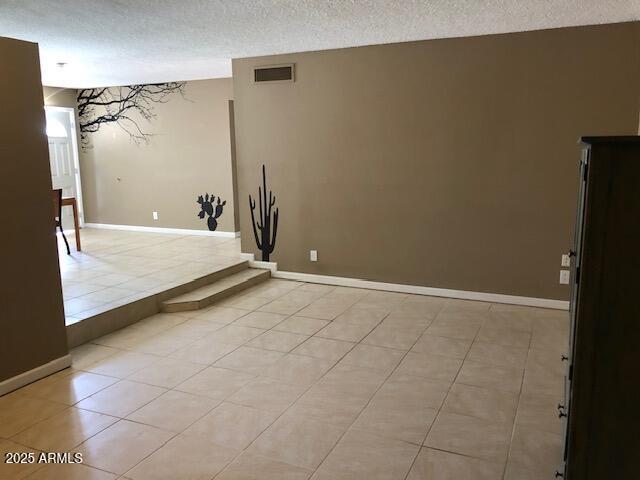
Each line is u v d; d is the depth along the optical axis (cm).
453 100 452
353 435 255
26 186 310
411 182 480
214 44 462
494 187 450
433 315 433
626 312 152
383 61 473
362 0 330
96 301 425
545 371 324
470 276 471
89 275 512
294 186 536
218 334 396
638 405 156
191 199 745
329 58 495
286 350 363
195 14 360
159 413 278
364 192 503
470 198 460
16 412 281
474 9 353
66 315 388
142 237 733
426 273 488
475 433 255
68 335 367
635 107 398
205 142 720
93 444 249
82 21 375
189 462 234
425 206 479
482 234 461
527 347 363
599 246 151
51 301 327
